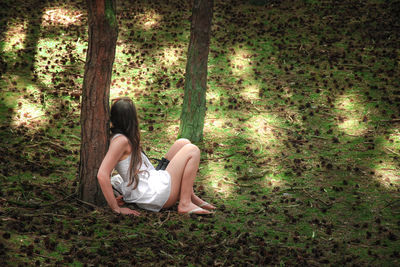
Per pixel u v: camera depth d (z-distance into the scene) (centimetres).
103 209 444
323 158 599
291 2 1161
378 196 512
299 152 615
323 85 792
